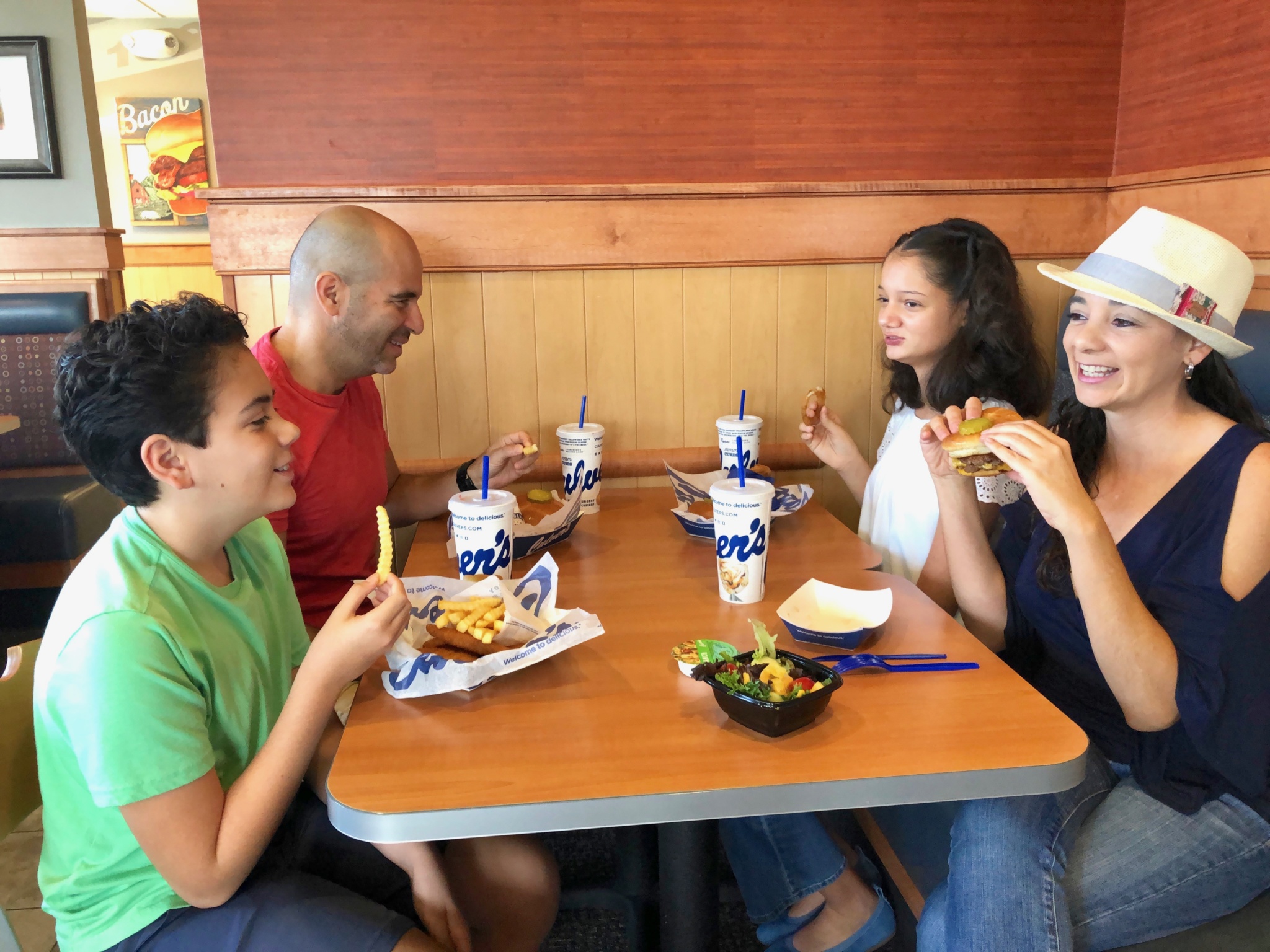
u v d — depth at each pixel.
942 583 1.61
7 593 2.80
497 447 1.79
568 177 2.11
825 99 2.13
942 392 1.71
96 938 0.97
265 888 0.99
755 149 2.14
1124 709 1.16
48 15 3.15
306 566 1.67
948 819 1.33
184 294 1.03
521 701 1.05
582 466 1.80
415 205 2.05
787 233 2.15
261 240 2.04
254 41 1.99
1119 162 2.24
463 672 1.02
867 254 2.18
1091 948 1.11
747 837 1.45
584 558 1.56
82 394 0.94
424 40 2.02
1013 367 1.70
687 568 1.50
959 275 1.67
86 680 0.90
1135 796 1.19
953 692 1.06
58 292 3.14
